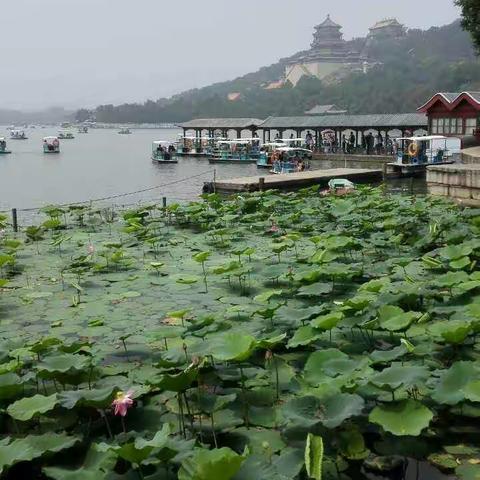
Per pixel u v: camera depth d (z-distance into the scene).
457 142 38.94
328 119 54.88
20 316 8.95
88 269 11.95
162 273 11.39
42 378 5.80
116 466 4.62
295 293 9.52
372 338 7.34
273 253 12.84
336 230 14.79
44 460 4.68
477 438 5.04
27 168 55.62
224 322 7.89
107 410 5.61
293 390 5.60
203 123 68.69
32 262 12.87
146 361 6.91
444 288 9.12
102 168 54.47
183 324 8.21
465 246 10.12
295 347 7.09
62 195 35.56
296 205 18.52
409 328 7.43
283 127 58.09
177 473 4.16
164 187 37.50
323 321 6.49
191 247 13.96
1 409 5.42
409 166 36.00
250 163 54.75
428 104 42.25
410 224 13.93
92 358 6.07
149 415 5.49
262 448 4.91
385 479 4.58
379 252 12.31
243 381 5.90
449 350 6.82
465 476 4.52
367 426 5.24
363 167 44.75
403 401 4.93
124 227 16.44
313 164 48.31
